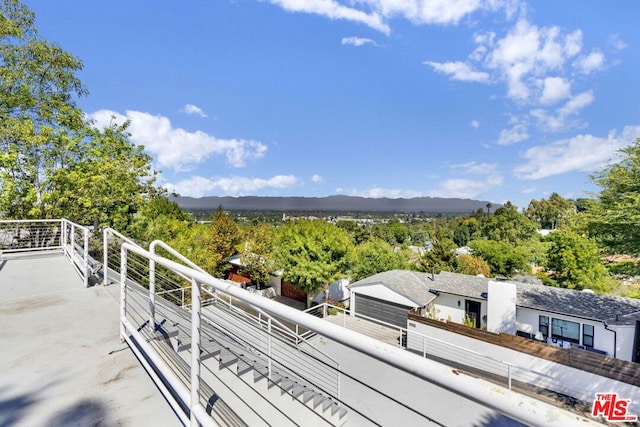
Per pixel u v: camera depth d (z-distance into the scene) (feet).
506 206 138.82
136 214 41.83
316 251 52.85
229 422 4.97
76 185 30.73
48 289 13.07
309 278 52.49
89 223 32.96
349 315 39.01
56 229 26.05
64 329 8.81
